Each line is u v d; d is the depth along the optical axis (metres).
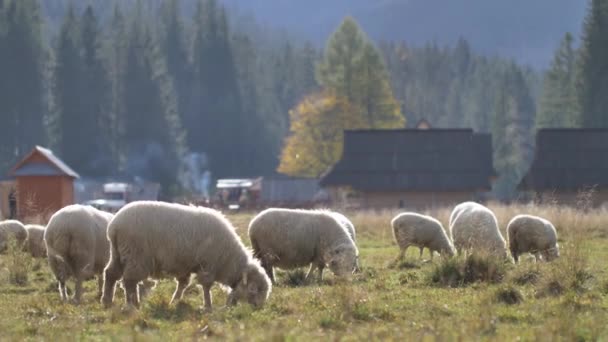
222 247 26.75
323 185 111.88
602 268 35.88
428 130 115.75
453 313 25.33
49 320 24.80
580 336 21.31
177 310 25.55
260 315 25.20
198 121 195.62
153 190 131.38
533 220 41.16
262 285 27.31
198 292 30.47
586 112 152.00
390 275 36.28
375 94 166.00
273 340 20.27
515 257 41.66
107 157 164.62
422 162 112.69
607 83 151.62
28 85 162.38
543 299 26.97
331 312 24.84
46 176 82.12
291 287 32.88
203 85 198.38
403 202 110.69
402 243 44.38
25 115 161.75
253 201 114.31
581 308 25.34
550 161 110.81
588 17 157.25
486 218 41.59
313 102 171.12
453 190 110.31
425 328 22.78
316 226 34.16
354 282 33.69
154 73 174.75
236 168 194.38
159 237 25.97
